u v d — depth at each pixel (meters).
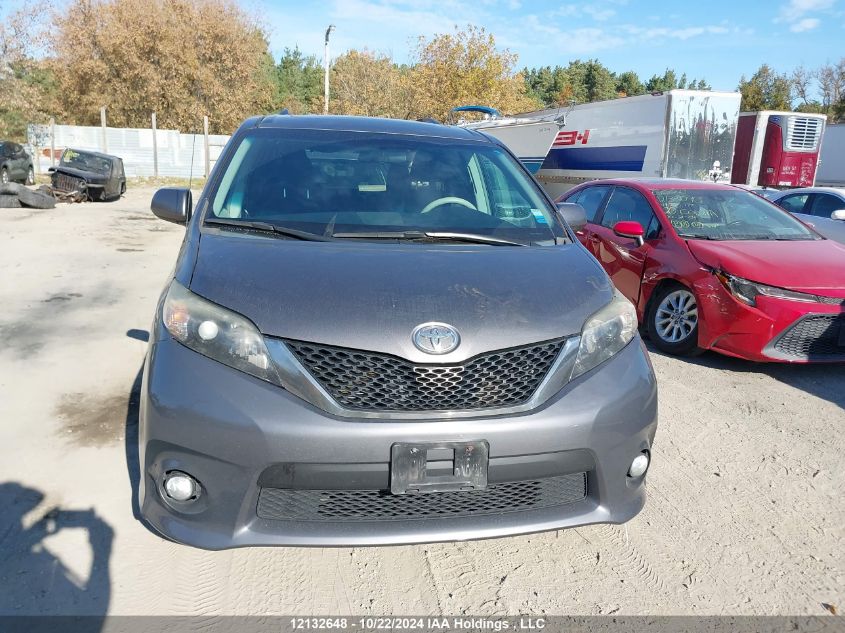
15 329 5.70
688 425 4.14
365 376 2.19
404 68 51.84
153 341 2.39
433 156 3.51
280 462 2.12
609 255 6.31
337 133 3.58
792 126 16.50
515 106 35.72
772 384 4.93
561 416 2.27
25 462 3.28
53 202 16.50
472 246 2.89
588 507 2.42
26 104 28.86
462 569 2.64
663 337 5.62
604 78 94.56
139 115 37.88
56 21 36.44
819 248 5.45
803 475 3.52
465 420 2.20
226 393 2.16
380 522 2.26
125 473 3.19
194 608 2.34
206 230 2.85
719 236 5.65
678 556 2.77
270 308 2.26
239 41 39.22
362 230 2.89
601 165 14.67
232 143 3.43
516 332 2.30
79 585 2.41
